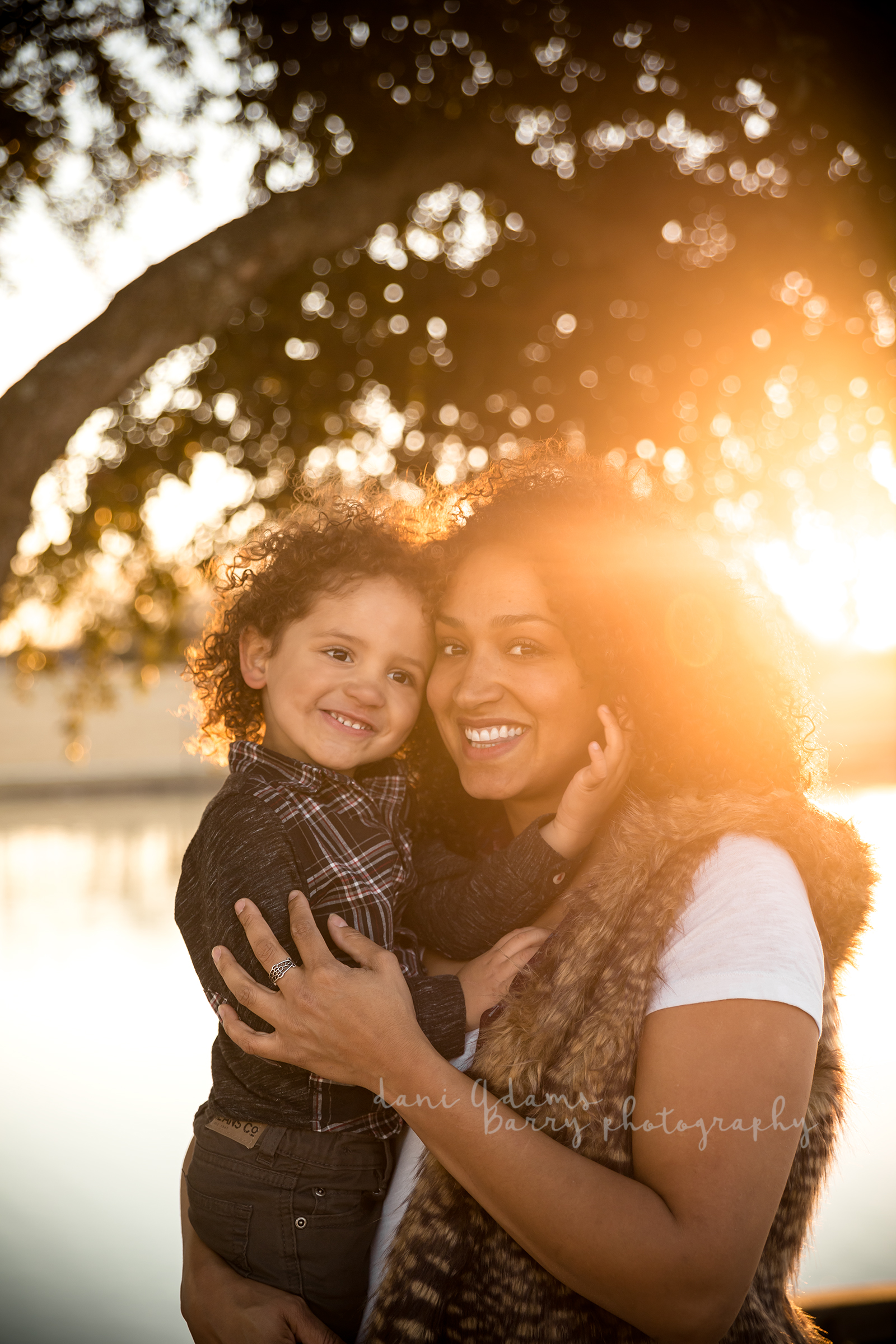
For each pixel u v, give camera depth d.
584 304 7.72
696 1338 1.16
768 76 5.85
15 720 31.98
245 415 7.86
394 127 6.34
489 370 7.90
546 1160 1.23
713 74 6.20
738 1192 1.16
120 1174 4.52
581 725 1.66
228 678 2.09
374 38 5.98
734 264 7.12
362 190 6.05
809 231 6.76
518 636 1.64
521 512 1.67
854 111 5.64
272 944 1.48
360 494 2.28
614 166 7.16
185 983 7.48
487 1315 1.30
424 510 2.13
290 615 1.92
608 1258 1.16
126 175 5.99
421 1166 1.43
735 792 1.45
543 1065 1.33
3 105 5.66
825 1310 3.10
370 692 1.85
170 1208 4.24
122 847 13.87
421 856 1.90
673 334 7.54
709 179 7.06
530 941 1.57
